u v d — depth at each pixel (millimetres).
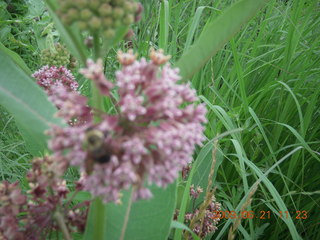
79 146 115
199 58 165
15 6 550
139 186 121
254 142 302
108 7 131
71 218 164
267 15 349
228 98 348
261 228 265
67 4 135
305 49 341
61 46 321
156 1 333
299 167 300
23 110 143
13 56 209
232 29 162
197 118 132
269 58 360
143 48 325
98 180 115
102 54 146
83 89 343
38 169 158
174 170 123
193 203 240
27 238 154
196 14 291
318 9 363
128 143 115
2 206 153
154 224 164
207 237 257
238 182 282
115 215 161
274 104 335
